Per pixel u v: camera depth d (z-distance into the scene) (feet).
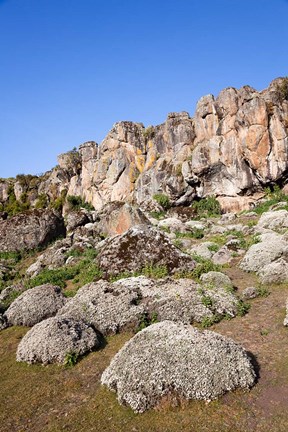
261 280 44.21
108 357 29.40
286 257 47.80
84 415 22.26
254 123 127.34
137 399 21.95
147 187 166.91
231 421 20.33
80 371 27.76
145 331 26.76
